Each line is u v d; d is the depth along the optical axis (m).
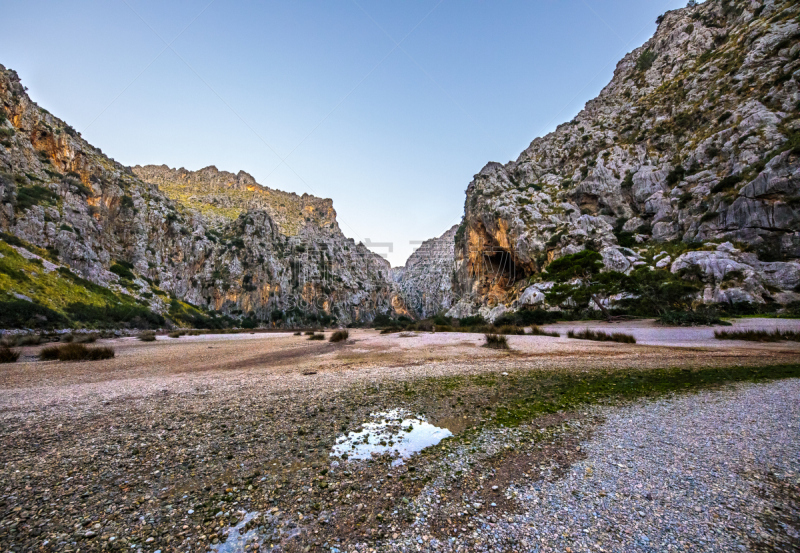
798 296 36.97
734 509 3.43
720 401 7.34
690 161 60.25
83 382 11.02
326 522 3.51
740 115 56.09
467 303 98.38
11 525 3.48
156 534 3.34
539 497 3.84
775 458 4.51
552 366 12.58
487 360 14.38
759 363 12.16
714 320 28.11
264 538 3.27
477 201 95.50
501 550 3.01
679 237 56.28
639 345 18.58
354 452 5.25
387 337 29.48
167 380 11.17
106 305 53.66
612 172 72.88
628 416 6.57
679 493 3.78
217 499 3.98
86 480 4.46
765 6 67.25
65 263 57.00
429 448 5.35
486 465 4.70
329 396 8.70
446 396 8.58
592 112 97.31
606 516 3.43
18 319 35.69
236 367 14.18
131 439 5.89
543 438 5.62
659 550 2.89
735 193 48.62
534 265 74.19
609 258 56.44
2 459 5.10
